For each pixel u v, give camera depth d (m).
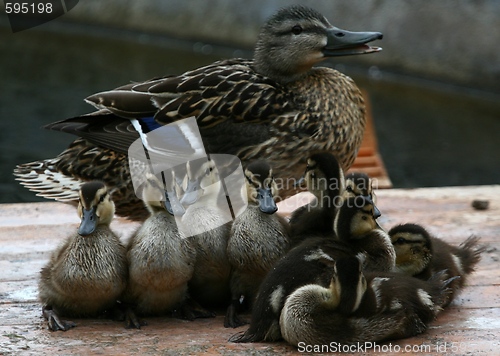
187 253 9.12
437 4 23.84
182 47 26.08
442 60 23.45
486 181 18.00
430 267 9.70
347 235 9.31
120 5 26.59
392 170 18.53
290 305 8.39
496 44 23.00
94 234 9.12
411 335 8.85
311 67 12.13
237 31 25.53
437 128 20.88
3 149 17.80
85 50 25.30
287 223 10.08
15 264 11.23
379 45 24.08
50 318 9.30
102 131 11.44
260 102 11.49
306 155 11.60
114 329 9.22
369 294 8.56
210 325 9.37
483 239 12.23
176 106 11.49
